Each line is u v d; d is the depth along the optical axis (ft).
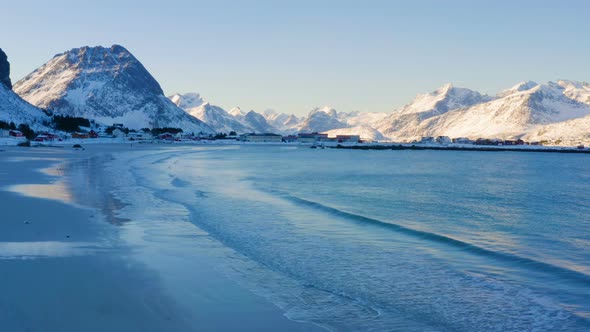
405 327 38.42
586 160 499.51
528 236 82.74
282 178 203.82
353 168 294.46
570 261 63.46
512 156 611.06
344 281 51.29
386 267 57.62
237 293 45.09
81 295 41.27
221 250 63.57
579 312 42.78
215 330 35.68
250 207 107.14
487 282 51.78
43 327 33.81
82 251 58.13
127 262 54.03
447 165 363.15
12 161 247.50
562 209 120.37
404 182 194.70
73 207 94.07
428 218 101.45
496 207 122.42
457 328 38.75
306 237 75.10
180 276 49.78
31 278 45.47
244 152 580.30
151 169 224.74
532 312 42.70
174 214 92.68
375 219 93.09
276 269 55.57
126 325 35.19
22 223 74.74
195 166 272.72
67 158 290.15
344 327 37.88
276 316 39.47
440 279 52.80
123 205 101.14
